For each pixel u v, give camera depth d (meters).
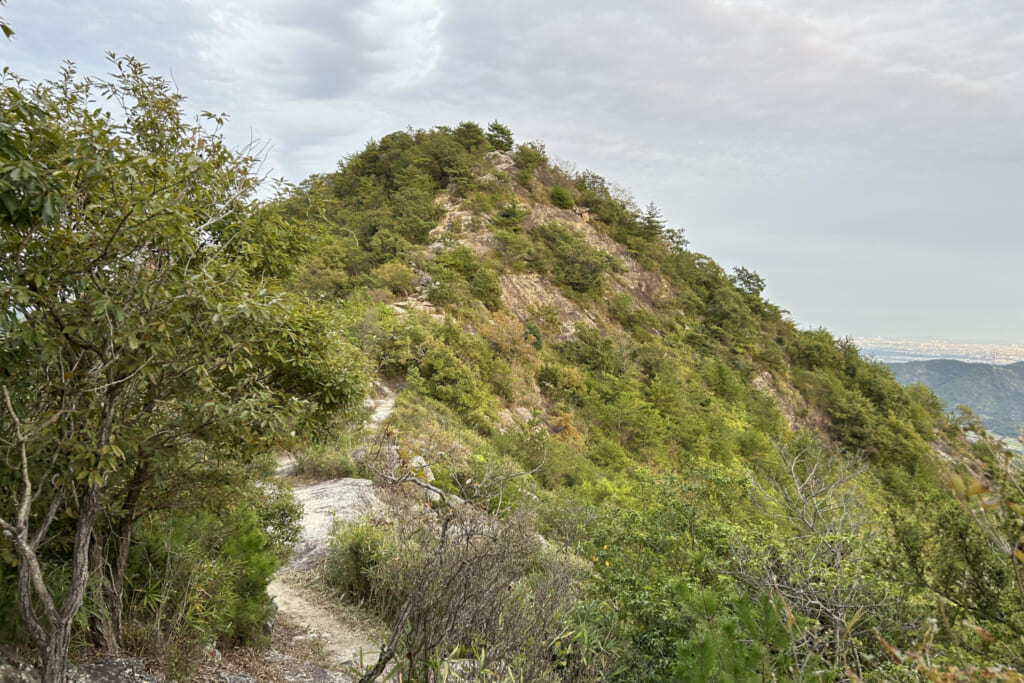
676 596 5.54
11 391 3.85
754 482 8.55
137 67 4.74
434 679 4.02
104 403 3.79
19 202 3.15
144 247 3.86
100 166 3.34
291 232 5.54
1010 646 4.28
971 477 2.11
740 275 75.31
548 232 56.75
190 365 3.96
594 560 7.27
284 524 8.41
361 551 8.60
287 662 6.07
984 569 5.04
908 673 4.18
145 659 4.70
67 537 4.42
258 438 4.36
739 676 3.23
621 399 35.62
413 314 32.62
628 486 20.14
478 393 27.55
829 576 5.49
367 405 21.36
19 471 3.97
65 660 3.69
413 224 48.53
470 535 4.70
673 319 58.91
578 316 49.03
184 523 5.70
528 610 4.98
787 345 66.94
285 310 4.18
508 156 68.25
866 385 63.97
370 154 65.06
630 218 71.81
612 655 5.36
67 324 3.50
